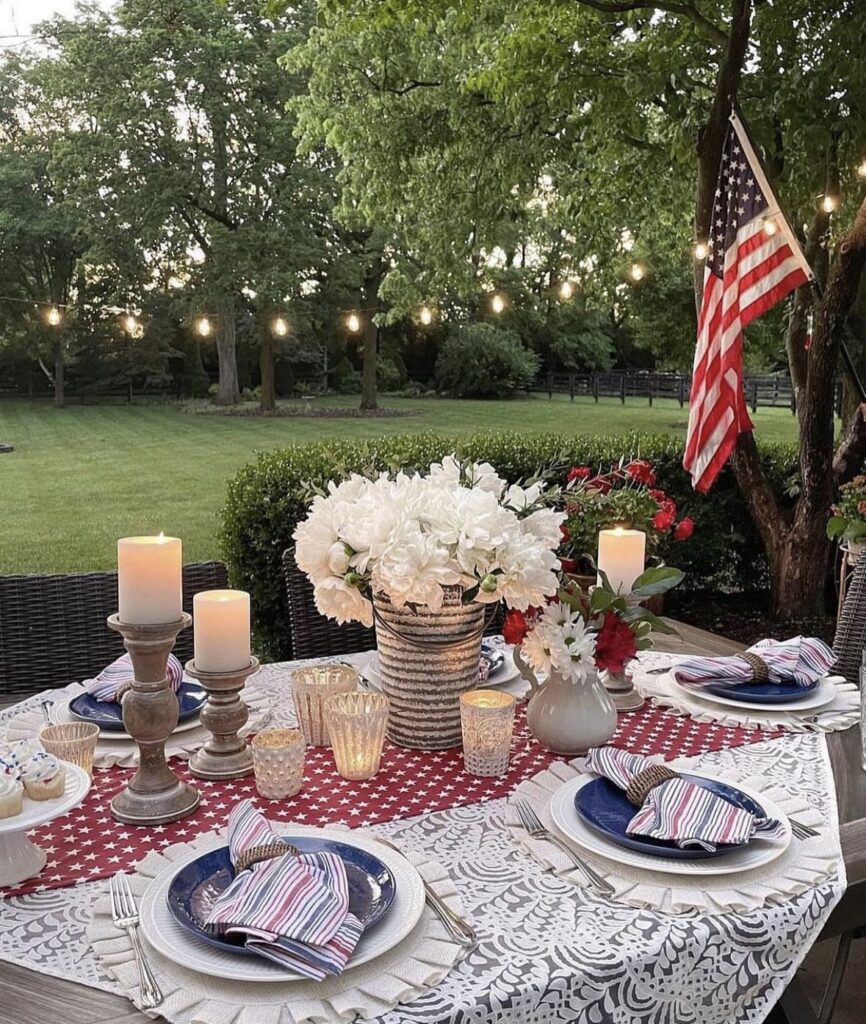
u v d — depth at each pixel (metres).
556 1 5.65
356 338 27.88
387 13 5.29
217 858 1.15
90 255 20.00
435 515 1.50
